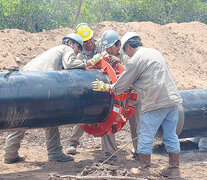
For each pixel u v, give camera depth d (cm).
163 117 490
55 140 590
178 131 614
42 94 459
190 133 651
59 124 489
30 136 764
